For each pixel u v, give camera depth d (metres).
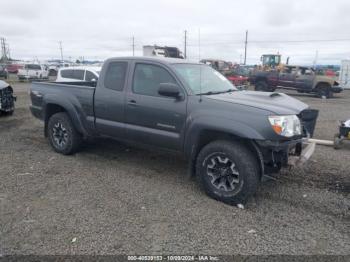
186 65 4.88
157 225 3.47
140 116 4.73
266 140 3.70
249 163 3.81
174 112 4.35
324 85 20.09
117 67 5.12
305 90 20.55
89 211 3.76
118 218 3.61
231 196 3.95
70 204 3.94
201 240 3.21
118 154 6.07
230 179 3.99
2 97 9.87
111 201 4.04
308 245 3.16
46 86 6.11
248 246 3.12
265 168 3.96
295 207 3.98
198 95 4.28
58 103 5.77
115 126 5.09
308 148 4.34
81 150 6.20
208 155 4.10
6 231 3.30
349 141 7.05
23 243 3.09
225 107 3.98
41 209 3.79
